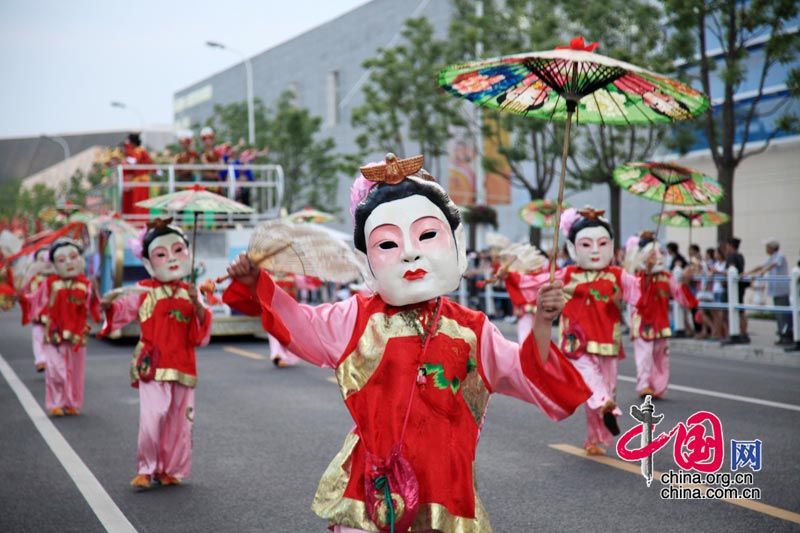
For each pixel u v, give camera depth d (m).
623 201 30.50
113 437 9.26
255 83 55.91
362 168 4.28
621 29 20.91
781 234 24.03
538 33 22.28
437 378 4.08
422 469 3.99
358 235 4.30
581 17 21.25
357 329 4.20
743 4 18.70
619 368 14.05
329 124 47.81
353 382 4.15
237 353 17.00
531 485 7.02
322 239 4.10
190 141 19.84
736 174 25.14
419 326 4.16
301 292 32.53
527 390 4.08
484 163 25.91
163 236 7.66
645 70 3.99
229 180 19.70
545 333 3.96
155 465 7.23
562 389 3.99
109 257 19.70
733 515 6.14
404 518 3.89
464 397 4.16
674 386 11.85
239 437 9.05
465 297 24.42
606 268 8.79
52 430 9.65
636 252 11.20
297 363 15.24
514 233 34.25
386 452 4.01
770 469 7.33
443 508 3.95
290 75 51.75
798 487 6.79
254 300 4.11
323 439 8.93
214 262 18.86
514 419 9.78
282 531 6.05
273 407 10.80
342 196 45.97
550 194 32.22
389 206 4.21
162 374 7.26
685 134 20.09
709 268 17.66
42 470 7.84
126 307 7.57
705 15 18.50
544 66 4.09
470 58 25.59
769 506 6.33
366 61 29.98
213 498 6.87
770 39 18.06
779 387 11.68
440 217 4.26
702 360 14.97
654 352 10.96
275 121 41.22
